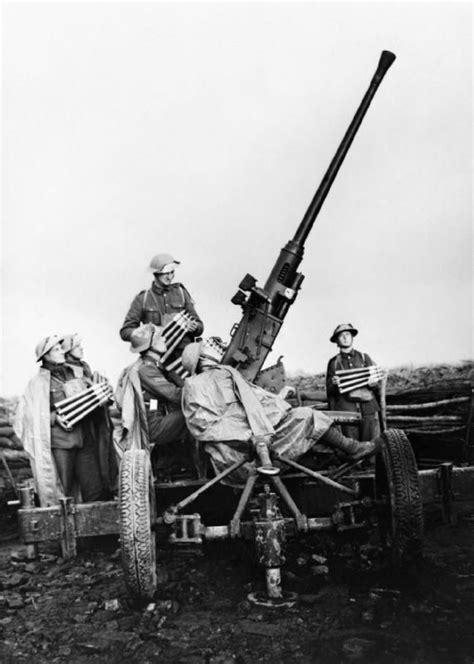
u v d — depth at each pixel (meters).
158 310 6.18
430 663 2.70
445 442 7.41
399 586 3.57
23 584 4.07
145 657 2.91
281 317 5.57
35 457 5.09
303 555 4.29
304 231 5.73
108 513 4.34
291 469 4.53
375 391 6.58
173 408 4.79
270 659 2.82
